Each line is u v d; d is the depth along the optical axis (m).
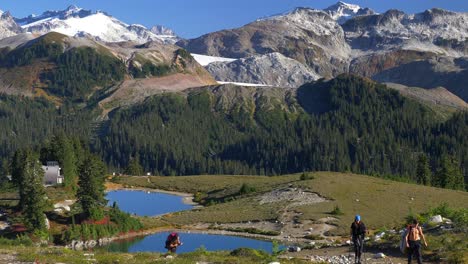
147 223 108.88
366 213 105.50
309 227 99.38
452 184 162.50
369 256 38.41
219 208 127.31
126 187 191.25
